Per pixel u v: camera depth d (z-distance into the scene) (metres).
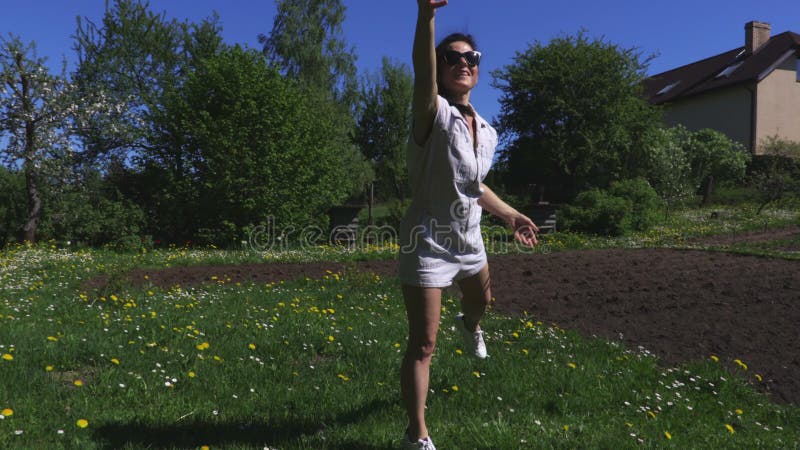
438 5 2.09
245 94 15.88
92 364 3.70
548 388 3.75
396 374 3.82
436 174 2.38
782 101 29.48
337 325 5.21
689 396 3.99
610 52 25.41
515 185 28.70
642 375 4.29
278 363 3.96
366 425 2.88
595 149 24.83
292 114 16.69
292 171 15.94
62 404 2.92
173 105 17.05
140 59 19.78
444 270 2.44
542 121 26.02
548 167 26.77
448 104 2.38
